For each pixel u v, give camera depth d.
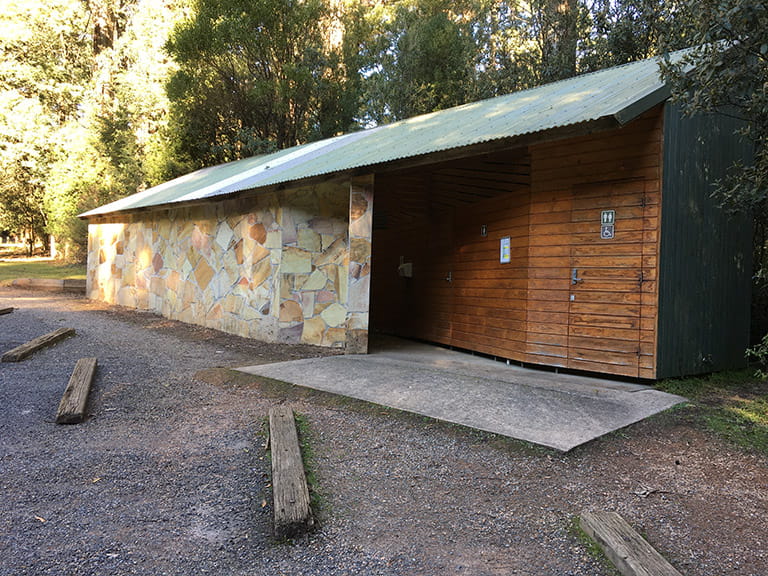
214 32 14.99
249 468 3.61
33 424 4.37
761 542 2.76
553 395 5.10
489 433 4.18
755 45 4.34
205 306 9.66
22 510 2.97
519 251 6.96
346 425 4.43
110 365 6.28
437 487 3.35
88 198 19.66
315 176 7.00
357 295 7.55
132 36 23.25
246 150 16.53
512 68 13.71
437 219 9.38
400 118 16.48
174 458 3.76
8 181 24.30
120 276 12.62
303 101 16.22
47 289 15.24
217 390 5.46
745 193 5.12
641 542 2.57
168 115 17.50
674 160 5.81
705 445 4.11
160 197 11.27
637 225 5.82
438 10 17.98
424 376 5.78
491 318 7.59
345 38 17.34
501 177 7.28
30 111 23.33
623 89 5.72
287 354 7.29
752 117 5.11
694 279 6.15
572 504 3.14
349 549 2.64
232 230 9.01
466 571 2.46
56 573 2.38
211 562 2.52
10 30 23.23
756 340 8.17
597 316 6.08
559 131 5.01
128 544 2.65
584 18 12.23
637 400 5.05
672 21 6.73
